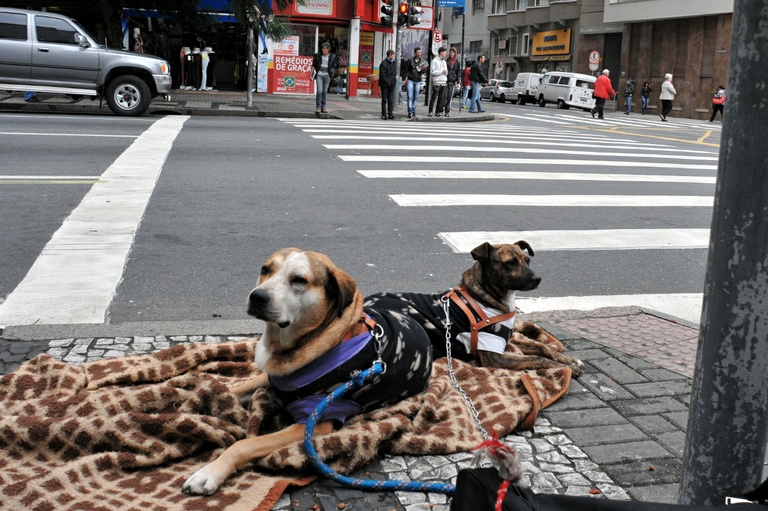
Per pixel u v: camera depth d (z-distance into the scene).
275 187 9.52
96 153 11.24
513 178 10.93
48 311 5.16
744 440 2.42
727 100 2.34
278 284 3.16
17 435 3.26
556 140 16.94
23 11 16.70
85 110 18.53
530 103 44.91
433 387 3.98
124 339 4.68
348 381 3.37
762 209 2.29
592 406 4.08
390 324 3.69
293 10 28.64
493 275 4.45
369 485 3.11
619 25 44.06
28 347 4.48
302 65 29.77
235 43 30.19
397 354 3.58
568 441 3.68
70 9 27.89
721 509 1.90
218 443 3.40
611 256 7.30
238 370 4.26
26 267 6.08
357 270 6.43
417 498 3.11
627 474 3.39
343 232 7.60
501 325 4.47
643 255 7.41
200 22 23.53
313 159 11.74
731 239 2.34
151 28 29.23
